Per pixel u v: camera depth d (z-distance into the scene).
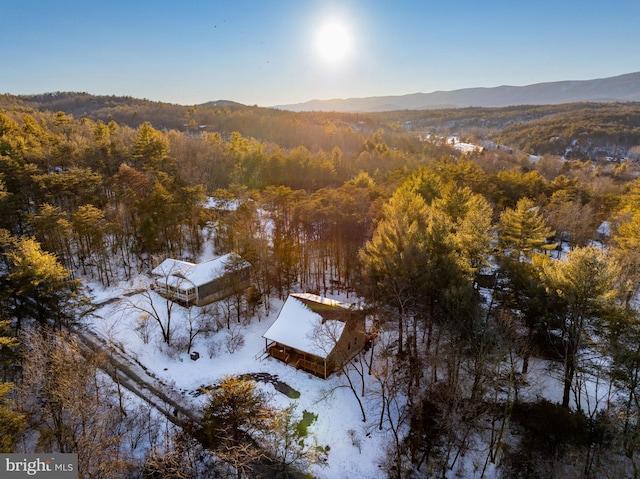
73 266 42.62
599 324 22.31
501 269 28.91
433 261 26.34
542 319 23.91
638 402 19.83
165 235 45.34
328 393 27.11
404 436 23.98
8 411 17.20
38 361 19.62
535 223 35.91
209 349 31.67
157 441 22.03
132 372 28.55
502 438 22.23
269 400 25.17
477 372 21.98
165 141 73.69
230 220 46.91
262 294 38.62
